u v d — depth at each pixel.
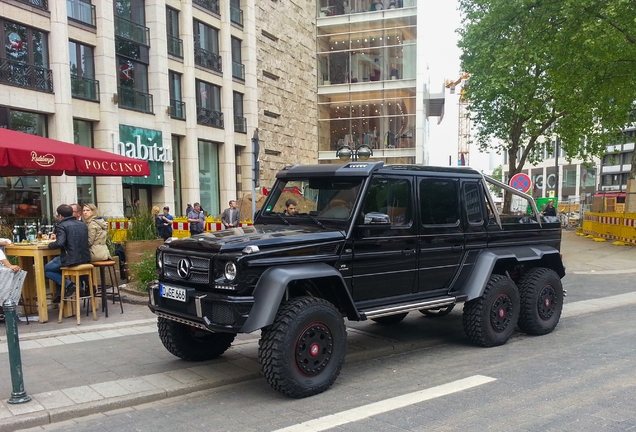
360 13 35.62
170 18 23.58
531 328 6.76
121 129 20.41
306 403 4.45
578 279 12.14
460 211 6.14
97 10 19.47
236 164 28.75
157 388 4.72
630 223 19.33
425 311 8.19
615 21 16.39
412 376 5.21
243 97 28.69
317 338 4.62
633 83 19.25
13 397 4.34
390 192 5.46
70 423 4.11
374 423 3.94
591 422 3.86
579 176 71.12
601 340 6.54
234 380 5.07
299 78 34.12
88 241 7.38
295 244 4.66
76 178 18.53
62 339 6.41
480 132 28.14
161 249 5.14
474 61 22.98
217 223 14.77
